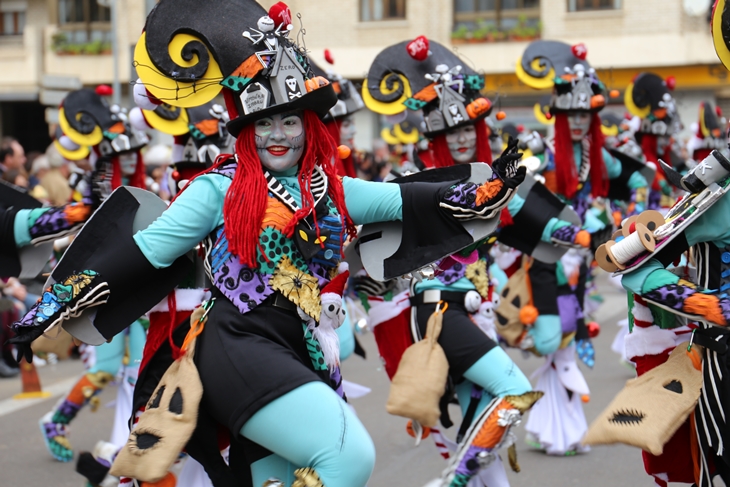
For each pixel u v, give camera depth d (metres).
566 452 13.12
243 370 6.78
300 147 7.19
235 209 6.97
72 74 46.97
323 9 43.81
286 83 7.14
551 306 13.00
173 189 12.16
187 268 7.55
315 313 7.09
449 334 10.05
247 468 7.56
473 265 10.38
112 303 7.30
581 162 13.78
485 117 11.23
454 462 9.70
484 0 42.84
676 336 8.01
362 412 15.79
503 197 7.39
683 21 40.84
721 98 41.16
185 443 6.88
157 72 7.37
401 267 7.82
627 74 41.78
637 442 7.37
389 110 11.51
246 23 7.30
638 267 7.54
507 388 9.74
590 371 18.50
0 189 8.77
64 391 18.09
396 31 43.53
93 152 13.25
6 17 48.28
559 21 42.12
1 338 19.53
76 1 46.91
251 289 7.00
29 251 8.82
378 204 7.63
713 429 7.37
